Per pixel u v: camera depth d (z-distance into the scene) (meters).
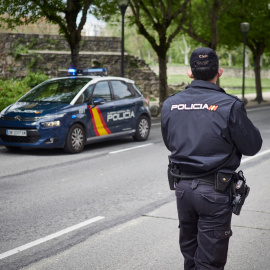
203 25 31.05
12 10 18.38
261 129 17.48
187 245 3.78
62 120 12.13
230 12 31.33
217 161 3.46
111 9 20.16
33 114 12.16
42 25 35.00
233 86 59.12
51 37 33.75
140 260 5.20
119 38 35.66
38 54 32.97
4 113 12.59
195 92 3.63
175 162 3.63
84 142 12.77
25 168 10.57
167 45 25.39
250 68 87.12
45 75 31.89
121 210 7.17
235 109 3.47
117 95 13.91
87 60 34.78
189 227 3.72
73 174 9.87
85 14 19.02
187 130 3.55
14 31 34.09
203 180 3.51
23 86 29.09
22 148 13.58
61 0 18.34
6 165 10.96
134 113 14.37
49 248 5.58
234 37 32.62
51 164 11.03
